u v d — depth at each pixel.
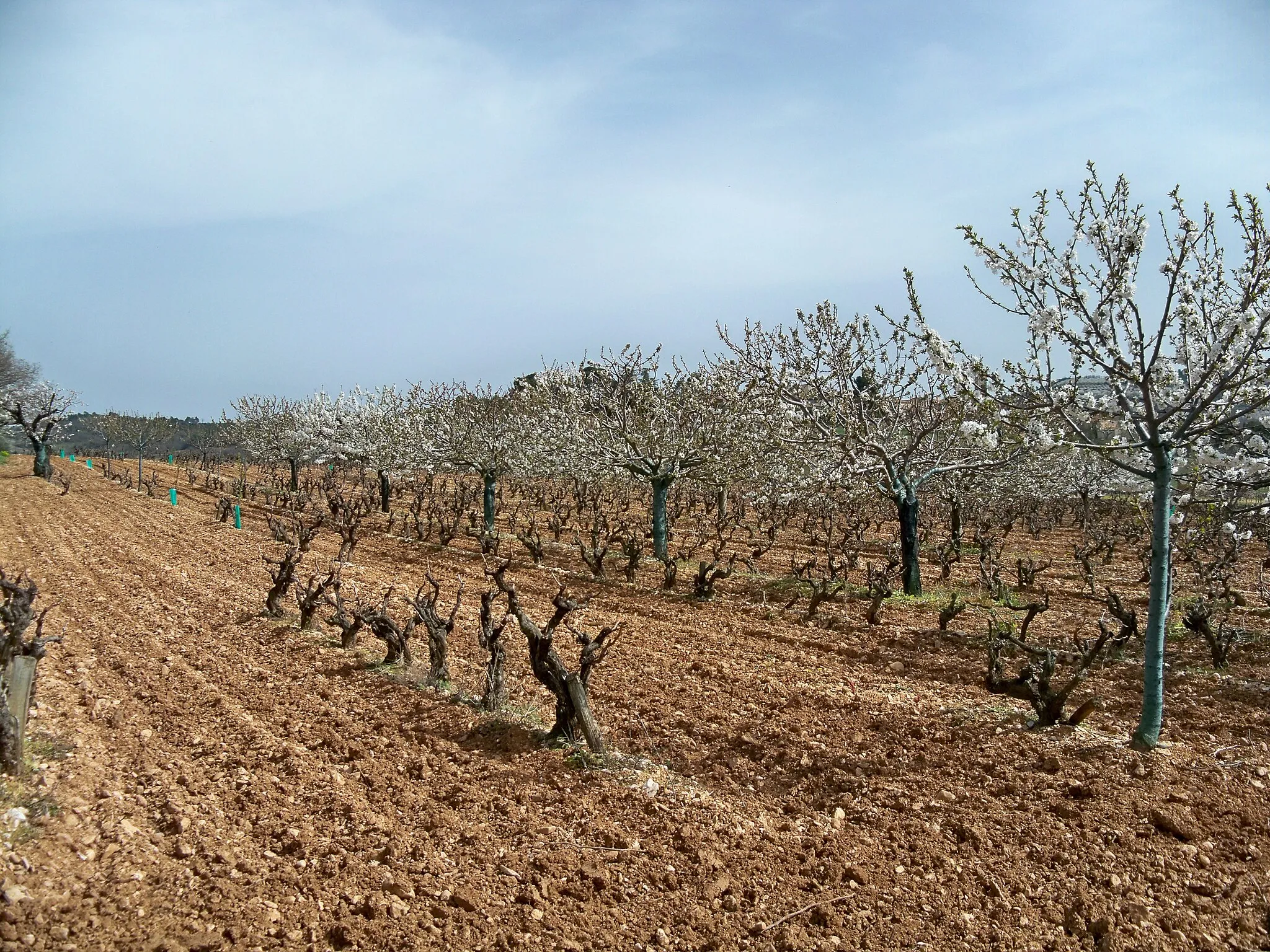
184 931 4.72
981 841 5.76
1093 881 5.20
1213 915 4.79
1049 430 7.18
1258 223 6.17
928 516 29.48
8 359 44.62
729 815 6.23
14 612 6.53
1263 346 6.52
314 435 39.25
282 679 9.52
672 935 4.83
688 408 19.97
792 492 18.20
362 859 5.59
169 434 58.12
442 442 28.22
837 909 5.05
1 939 4.48
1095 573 18.92
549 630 7.60
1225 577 14.05
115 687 9.22
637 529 26.12
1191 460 8.97
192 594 14.28
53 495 33.78
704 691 9.34
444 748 7.52
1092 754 6.94
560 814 6.25
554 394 26.55
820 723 8.22
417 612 9.68
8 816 5.69
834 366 15.67
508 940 4.70
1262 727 7.85
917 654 11.06
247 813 6.24
